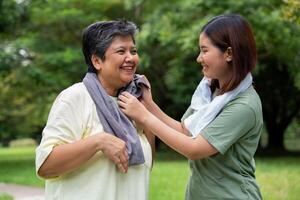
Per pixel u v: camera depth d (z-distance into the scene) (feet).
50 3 56.13
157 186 29.68
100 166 8.55
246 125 8.67
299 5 23.31
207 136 8.57
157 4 57.06
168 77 56.24
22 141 133.39
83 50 9.05
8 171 43.98
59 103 8.60
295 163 45.70
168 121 9.71
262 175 33.76
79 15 55.88
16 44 51.80
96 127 8.61
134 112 8.77
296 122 95.40
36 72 51.29
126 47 8.76
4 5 49.85
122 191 8.82
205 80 9.49
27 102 78.54
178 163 47.03
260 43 45.75
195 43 45.06
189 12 48.55
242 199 8.74
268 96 62.95
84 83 8.81
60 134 8.42
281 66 55.31
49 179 8.71
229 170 8.83
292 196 25.91
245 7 44.88
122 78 8.80
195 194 9.09
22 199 28.60
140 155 8.71
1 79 56.85
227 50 8.79
